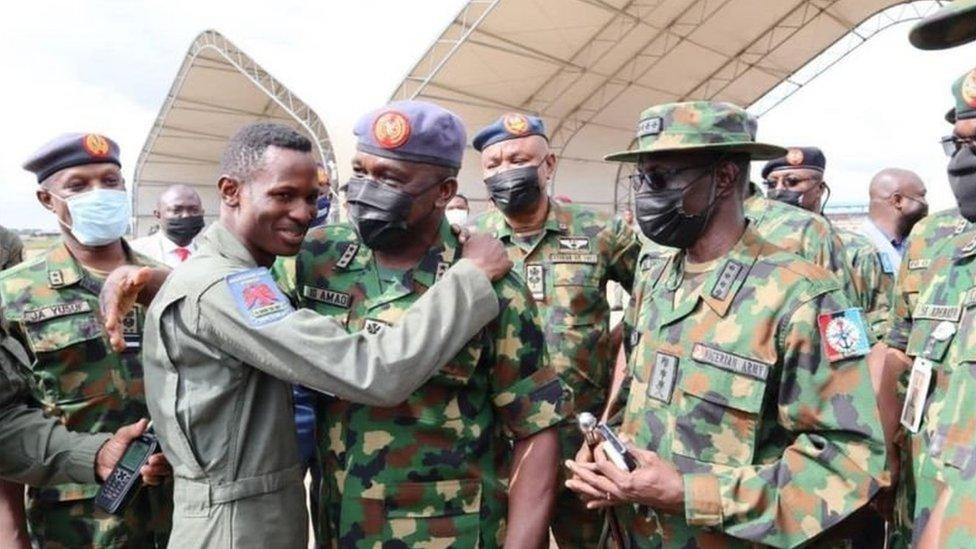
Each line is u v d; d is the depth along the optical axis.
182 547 1.72
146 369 1.83
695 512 1.77
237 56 19.23
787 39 21.30
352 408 1.94
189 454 1.72
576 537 3.16
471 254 1.92
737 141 1.91
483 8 16.48
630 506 2.09
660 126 1.96
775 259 1.93
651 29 19.05
